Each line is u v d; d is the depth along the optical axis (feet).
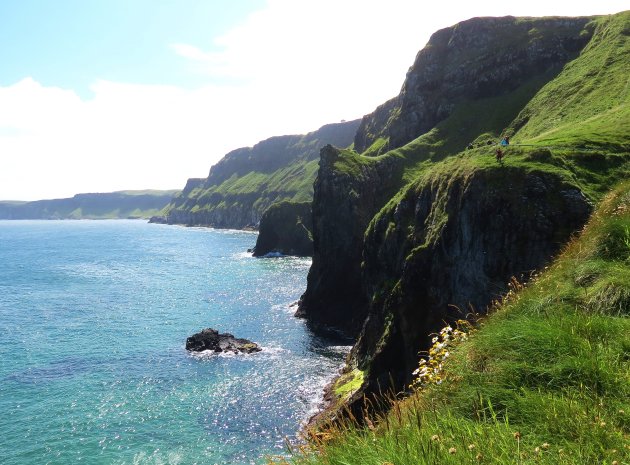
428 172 189.88
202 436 126.21
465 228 131.64
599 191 116.88
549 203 115.14
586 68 309.63
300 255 560.20
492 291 119.44
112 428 129.90
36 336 216.74
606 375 20.49
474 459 16.48
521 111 324.39
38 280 384.68
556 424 18.24
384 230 204.33
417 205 176.35
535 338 24.17
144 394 153.17
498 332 26.27
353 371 169.37
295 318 266.57
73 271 438.40
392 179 334.24
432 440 17.54
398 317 151.43
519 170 125.18
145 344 207.10
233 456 116.06
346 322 255.70
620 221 36.19
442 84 437.17
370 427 22.29
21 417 135.13
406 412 22.93
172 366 179.93
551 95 307.17
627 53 289.74
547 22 419.54
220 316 262.88
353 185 303.48
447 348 31.65
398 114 466.70
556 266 39.96
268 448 119.55
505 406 20.74
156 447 120.47
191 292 330.75
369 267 219.82
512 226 118.21
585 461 15.96
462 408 21.89
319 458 20.10
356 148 585.22
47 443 121.29
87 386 158.71
